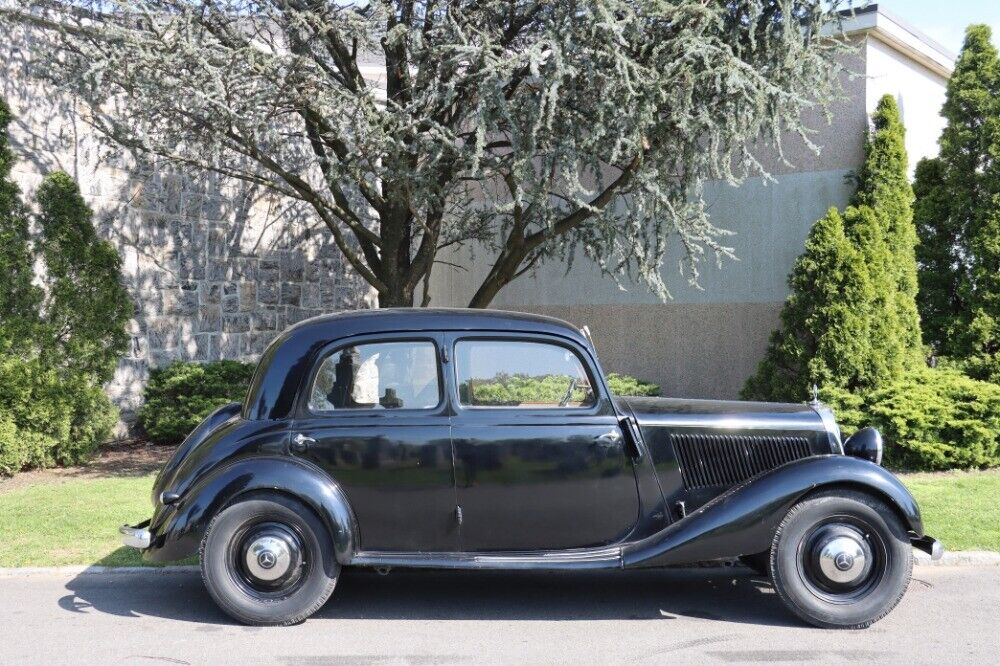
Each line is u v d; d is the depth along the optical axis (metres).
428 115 8.07
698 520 4.88
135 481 8.60
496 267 10.07
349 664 4.29
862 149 11.02
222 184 12.37
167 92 7.96
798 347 9.94
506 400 5.07
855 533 4.85
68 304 9.60
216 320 12.34
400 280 10.32
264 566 4.82
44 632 4.75
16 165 9.87
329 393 5.05
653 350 12.96
